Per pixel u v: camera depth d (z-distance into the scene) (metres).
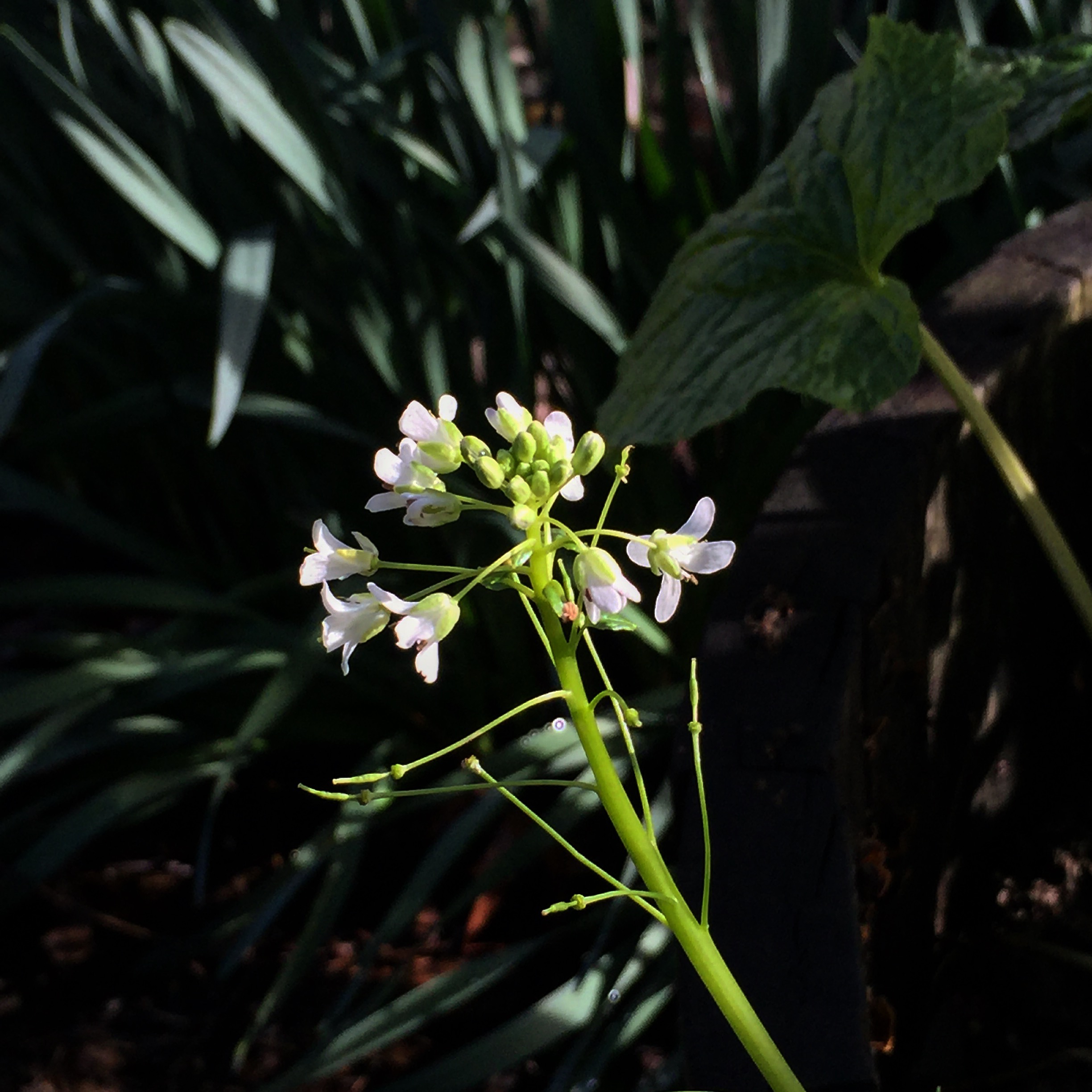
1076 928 0.40
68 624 0.74
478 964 0.47
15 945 0.58
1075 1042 0.38
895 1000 0.36
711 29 0.97
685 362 0.39
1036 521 0.36
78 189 0.67
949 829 0.38
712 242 0.40
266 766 0.66
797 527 0.34
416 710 0.62
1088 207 0.42
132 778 0.55
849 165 0.38
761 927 0.30
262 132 0.54
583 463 0.28
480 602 0.58
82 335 0.67
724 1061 0.30
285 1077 0.44
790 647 0.33
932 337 0.36
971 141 0.36
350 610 0.28
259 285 0.52
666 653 0.57
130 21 0.63
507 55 0.58
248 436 0.66
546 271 0.52
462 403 0.60
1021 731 0.41
